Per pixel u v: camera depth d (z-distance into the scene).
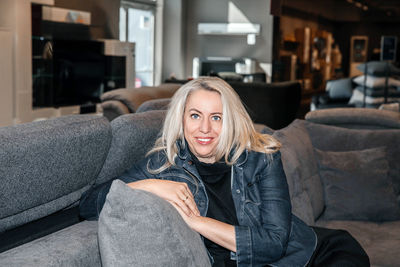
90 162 1.51
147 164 1.71
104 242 1.16
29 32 6.67
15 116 6.63
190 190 1.68
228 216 1.68
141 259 1.14
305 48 13.70
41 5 7.10
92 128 1.48
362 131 3.13
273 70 11.10
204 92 1.64
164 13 11.12
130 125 1.71
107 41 8.39
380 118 3.35
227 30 10.84
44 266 1.15
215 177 1.72
